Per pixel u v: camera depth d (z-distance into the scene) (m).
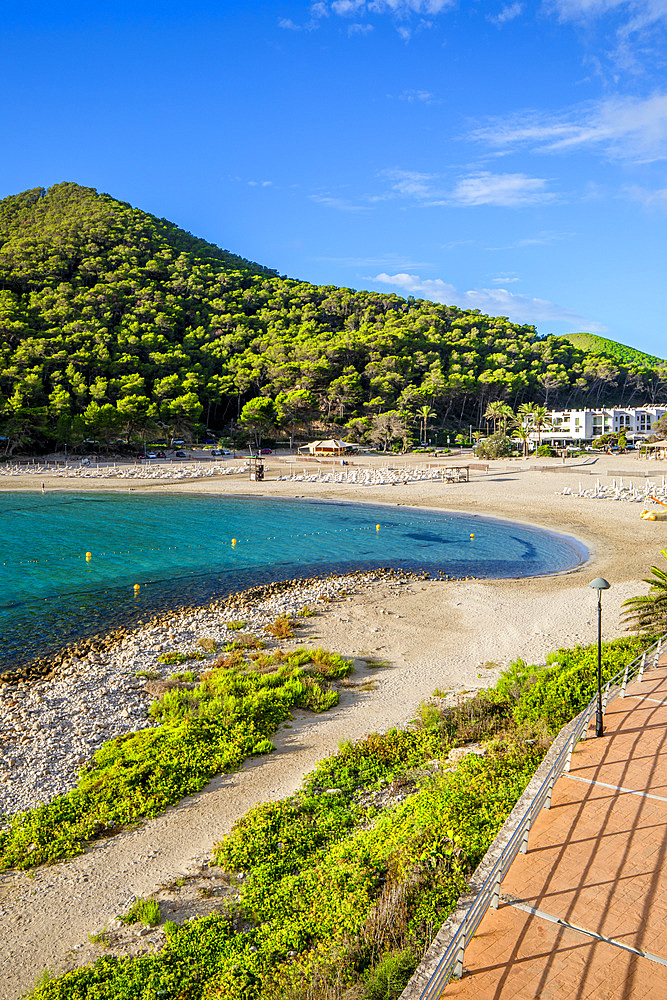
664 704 16.47
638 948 8.85
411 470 104.06
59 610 36.12
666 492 74.38
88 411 123.19
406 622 33.72
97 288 177.62
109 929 12.84
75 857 15.23
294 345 174.12
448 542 56.59
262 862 14.57
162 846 15.53
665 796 12.38
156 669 27.30
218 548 53.91
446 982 8.39
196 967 11.51
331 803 16.83
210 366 164.38
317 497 85.12
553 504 74.06
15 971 11.88
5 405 121.31
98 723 22.16
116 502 81.12
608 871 10.42
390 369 166.00
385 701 23.89
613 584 41.12
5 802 17.50
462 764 17.70
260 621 34.00
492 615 34.72
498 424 163.75
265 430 149.75
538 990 8.23
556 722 18.52
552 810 12.17
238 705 22.38
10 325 144.62
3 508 75.38
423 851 13.48
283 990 10.67
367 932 11.54
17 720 22.33
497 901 9.76
